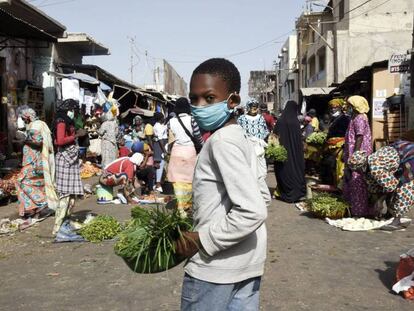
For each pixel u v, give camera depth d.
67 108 6.22
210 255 1.90
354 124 7.00
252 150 2.07
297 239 5.99
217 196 1.94
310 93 24.28
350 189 7.09
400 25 24.88
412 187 6.30
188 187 6.73
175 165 6.73
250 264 1.97
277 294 4.11
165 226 2.00
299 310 3.78
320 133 9.68
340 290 4.21
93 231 5.92
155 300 4.03
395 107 15.02
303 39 40.09
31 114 6.80
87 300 4.05
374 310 3.78
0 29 9.58
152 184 10.11
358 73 16.83
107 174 8.70
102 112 14.82
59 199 6.14
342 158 8.18
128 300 4.04
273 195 9.43
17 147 12.05
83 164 13.34
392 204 6.46
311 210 7.35
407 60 12.66
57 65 15.80
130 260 2.07
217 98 2.05
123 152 12.66
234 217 1.83
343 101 9.30
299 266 4.88
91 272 4.80
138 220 2.16
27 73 14.05
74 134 6.30
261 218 1.82
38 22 14.38
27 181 7.10
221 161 1.87
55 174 6.25
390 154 6.29
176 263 2.03
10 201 8.59
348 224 6.61
